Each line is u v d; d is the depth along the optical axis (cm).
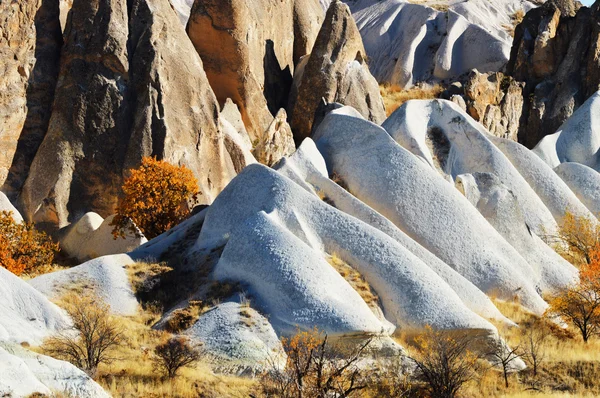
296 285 6278
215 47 12169
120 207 8862
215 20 12138
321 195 7756
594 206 9438
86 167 9956
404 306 6525
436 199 7806
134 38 10431
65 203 9788
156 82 10225
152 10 10506
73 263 8944
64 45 10456
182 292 6775
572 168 9712
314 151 8250
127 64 10281
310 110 12462
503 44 15238
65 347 5703
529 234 8169
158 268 7044
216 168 10469
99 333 5756
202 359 5856
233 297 6431
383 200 7888
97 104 10119
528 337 6700
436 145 8981
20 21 10306
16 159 10106
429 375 5569
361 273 6806
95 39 10300
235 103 12169
